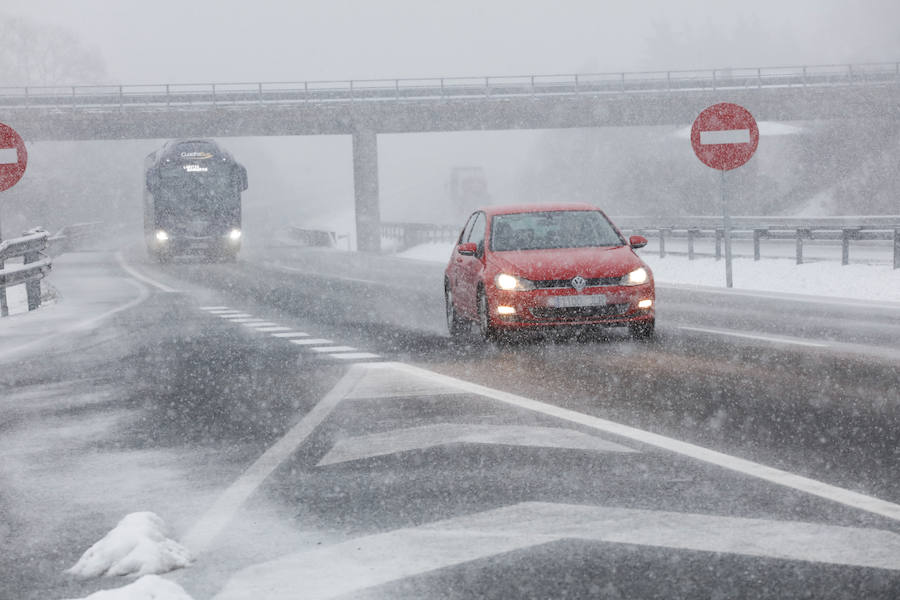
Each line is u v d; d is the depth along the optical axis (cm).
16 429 2180
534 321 3241
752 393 2358
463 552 1251
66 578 1197
